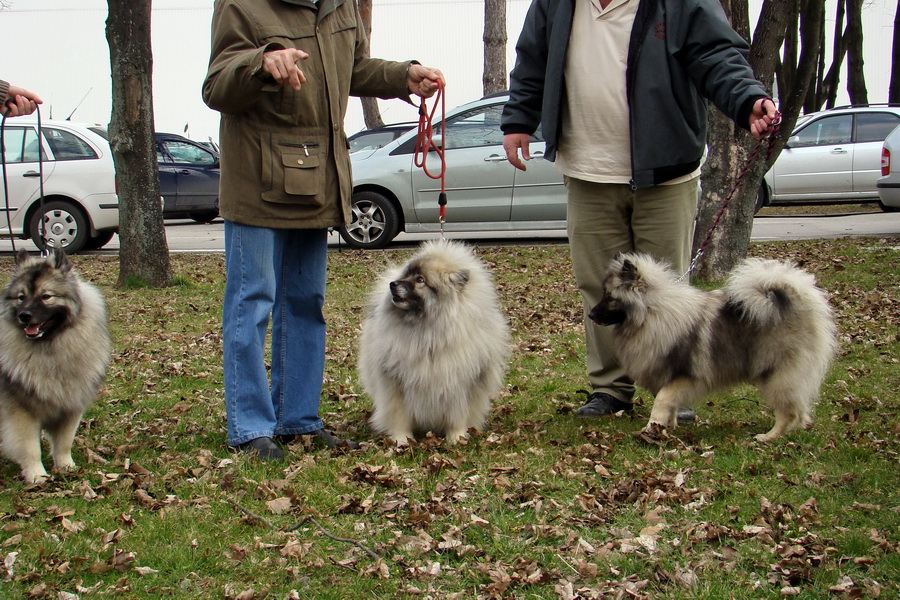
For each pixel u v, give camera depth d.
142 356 6.55
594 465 3.93
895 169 11.79
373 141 14.48
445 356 4.24
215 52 3.87
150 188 9.64
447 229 11.41
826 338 4.49
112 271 10.90
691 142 4.45
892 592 2.72
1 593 2.76
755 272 4.50
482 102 11.33
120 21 9.21
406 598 2.76
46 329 3.83
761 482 3.69
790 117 8.63
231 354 4.12
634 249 4.86
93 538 3.20
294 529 3.28
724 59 4.21
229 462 3.95
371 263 10.52
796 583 2.82
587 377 5.89
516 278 9.70
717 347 4.49
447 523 3.30
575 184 4.79
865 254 10.05
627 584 2.80
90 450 4.21
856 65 23.70
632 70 4.39
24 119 12.48
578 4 4.54
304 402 4.44
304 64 3.97
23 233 12.40
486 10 17.09
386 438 4.36
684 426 4.70
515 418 4.93
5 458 4.19
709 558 2.98
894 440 4.29
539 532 3.20
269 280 4.11
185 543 3.15
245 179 3.98
